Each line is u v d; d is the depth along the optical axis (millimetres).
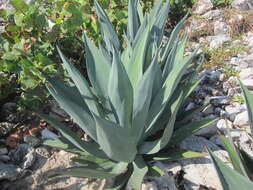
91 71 948
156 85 985
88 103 907
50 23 1360
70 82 1126
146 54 1039
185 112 1137
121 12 1440
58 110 1260
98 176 890
